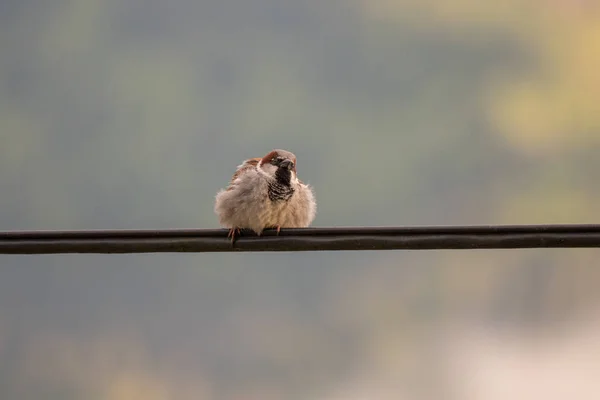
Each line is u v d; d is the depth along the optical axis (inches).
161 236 226.1
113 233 223.5
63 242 221.1
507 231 215.5
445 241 218.8
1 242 220.4
